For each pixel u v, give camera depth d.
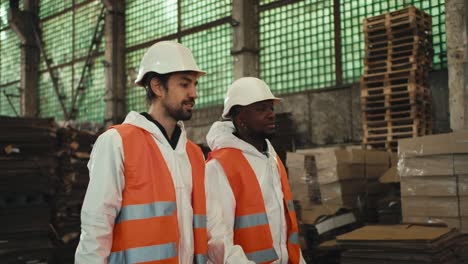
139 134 2.18
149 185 2.11
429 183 4.92
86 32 15.70
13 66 18.38
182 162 2.27
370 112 8.06
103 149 2.09
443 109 8.12
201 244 2.25
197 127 12.53
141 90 14.12
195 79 2.32
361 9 9.48
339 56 9.77
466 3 7.46
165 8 13.52
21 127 6.37
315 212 5.73
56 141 6.86
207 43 12.39
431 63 8.09
